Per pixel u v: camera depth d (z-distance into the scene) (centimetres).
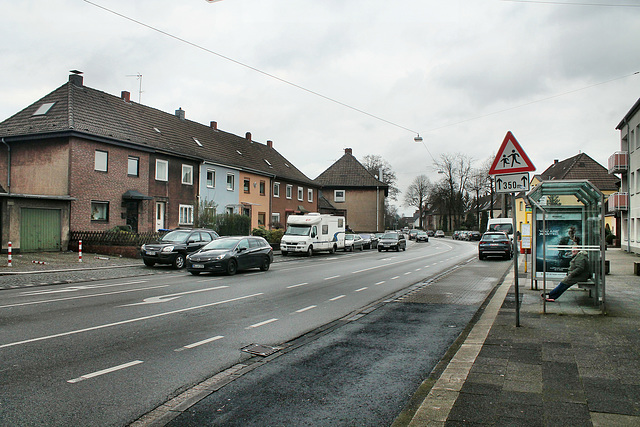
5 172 2488
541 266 1280
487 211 9050
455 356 616
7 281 1410
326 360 636
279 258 2812
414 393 507
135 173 2725
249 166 3972
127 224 2672
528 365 568
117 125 2742
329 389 520
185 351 667
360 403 478
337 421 432
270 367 602
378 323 888
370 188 6175
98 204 2497
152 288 1325
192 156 3158
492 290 1359
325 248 3238
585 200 1081
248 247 1883
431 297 1222
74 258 2064
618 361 575
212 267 1716
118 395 489
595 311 912
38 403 464
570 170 5478
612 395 461
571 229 1167
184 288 1335
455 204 7775
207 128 4016
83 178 2389
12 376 541
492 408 436
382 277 1730
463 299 1188
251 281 1551
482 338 711
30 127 2439
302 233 3042
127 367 585
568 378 515
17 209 2105
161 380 540
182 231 2073
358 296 1237
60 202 2278
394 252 3738
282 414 448
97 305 1020
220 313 959
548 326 784
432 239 8044
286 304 1091
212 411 454
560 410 427
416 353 675
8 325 806
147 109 3319
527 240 1816
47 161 2381
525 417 413
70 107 2498
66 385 516
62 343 689
